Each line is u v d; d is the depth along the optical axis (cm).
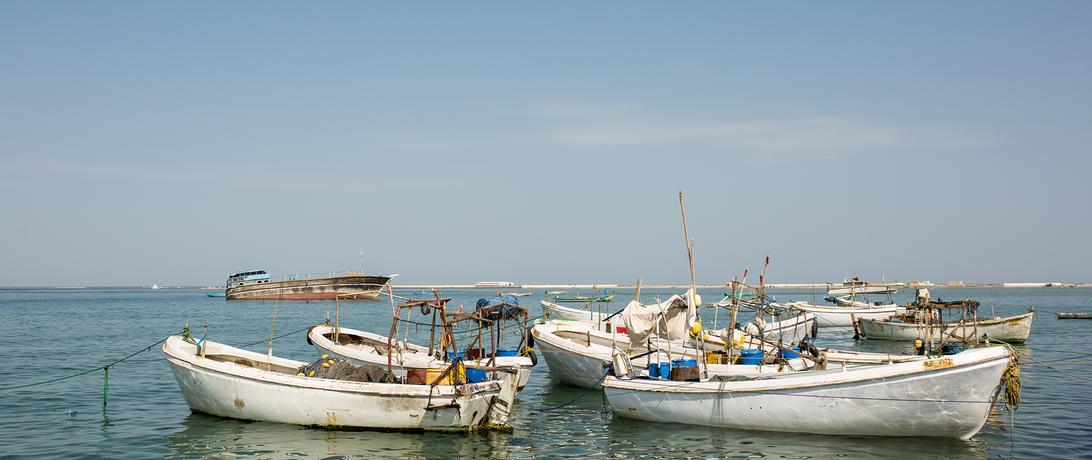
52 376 3234
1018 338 4675
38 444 2012
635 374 2522
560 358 2941
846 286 7762
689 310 2353
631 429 2228
